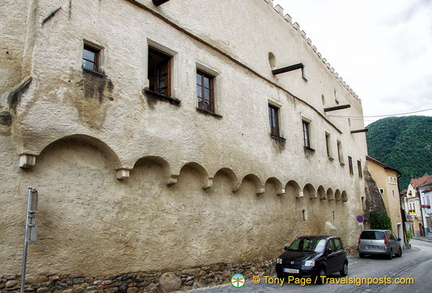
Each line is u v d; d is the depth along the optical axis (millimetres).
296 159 15953
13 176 6465
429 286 10469
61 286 6789
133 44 8867
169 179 9227
